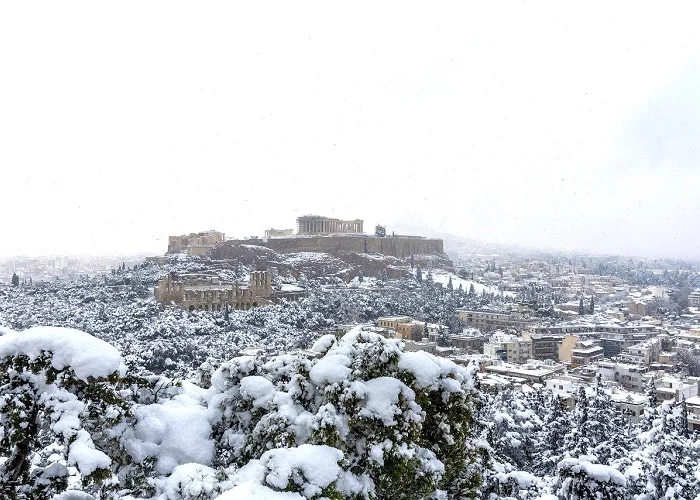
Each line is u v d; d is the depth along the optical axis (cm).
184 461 1238
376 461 1119
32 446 1061
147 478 1113
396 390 1186
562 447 3872
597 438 3753
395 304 14288
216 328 10100
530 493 2383
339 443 1138
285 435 1172
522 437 4016
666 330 14850
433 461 1211
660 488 2889
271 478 902
